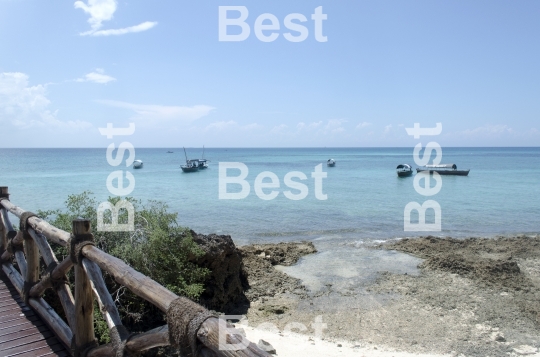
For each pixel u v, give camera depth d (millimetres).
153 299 2900
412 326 10805
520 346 9781
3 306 5820
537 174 63688
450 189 44000
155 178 56188
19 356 4480
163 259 9891
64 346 4762
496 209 31125
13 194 37281
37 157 126562
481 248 18750
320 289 13555
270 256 16594
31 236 5582
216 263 11633
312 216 28031
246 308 11984
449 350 9555
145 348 3113
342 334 10305
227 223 25594
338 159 127250
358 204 33562
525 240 20250
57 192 38812
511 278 14391
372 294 13094
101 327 7238
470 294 13031
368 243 20328
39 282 5355
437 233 23016
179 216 27891
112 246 9477
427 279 14492
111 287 8266
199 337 2338
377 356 9086
